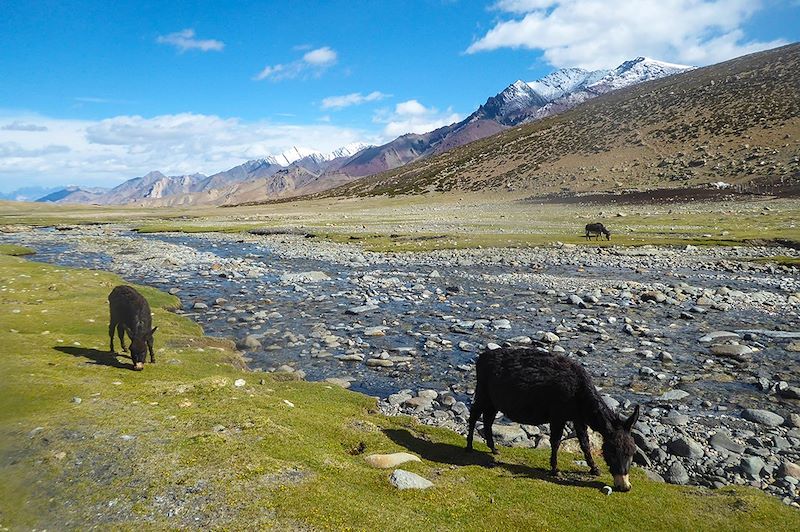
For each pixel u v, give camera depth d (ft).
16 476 25.22
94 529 21.44
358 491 25.20
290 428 32.63
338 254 156.15
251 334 72.38
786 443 38.04
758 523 24.62
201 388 38.65
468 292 97.81
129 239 222.89
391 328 75.20
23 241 214.90
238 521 21.91
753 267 110.11
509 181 389.39
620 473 27.30
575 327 71.97
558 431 30.22
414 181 487.20
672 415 43.24
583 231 181.37
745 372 53.36
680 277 104.06
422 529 22.31
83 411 33.12
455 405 47.03
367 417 39.88
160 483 24.62
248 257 156.15
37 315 67.56
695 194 255.09
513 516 23.94
